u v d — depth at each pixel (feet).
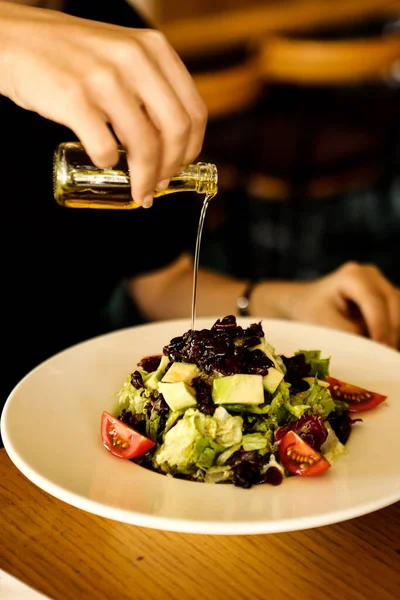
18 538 1.77
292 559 1.73
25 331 3.34
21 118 3.31
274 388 2.04
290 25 7.56
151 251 3.70
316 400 2.10
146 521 1.65
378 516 1.86
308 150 5.72
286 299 3.10
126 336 2.56
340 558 1.73
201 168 2.03
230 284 3.51
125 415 2.11
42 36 1.80
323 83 6.42
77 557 1.73
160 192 2.00
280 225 7.08
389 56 6.26
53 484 1.75
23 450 1.87
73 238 3.47
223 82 5.48
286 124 6.06
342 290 2.88
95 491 1.76
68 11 3.62
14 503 1.88
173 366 2.06
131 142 1.76
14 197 3.30
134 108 1.74
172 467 1.95
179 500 1.75
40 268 3.39
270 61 6.45
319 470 1.84
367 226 7.58
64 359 2.36
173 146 1.80
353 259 7.10
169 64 1.84
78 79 1.74
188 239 3.91
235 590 1.65
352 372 2.41
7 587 1.67
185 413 1.99
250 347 2.10
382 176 6.96
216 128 6.23
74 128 1.74
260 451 1.95
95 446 1.98
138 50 1.76
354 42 6.15
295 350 2.52
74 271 3.49
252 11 8.39
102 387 2.27
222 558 1.73
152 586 1.66
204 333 2.09
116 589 1.65
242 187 6.19
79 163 1.89
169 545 1.76
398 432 2.06
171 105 1.76
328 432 1.98
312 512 1.68
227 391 2.00
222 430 1.97
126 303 4.33
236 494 1.78
